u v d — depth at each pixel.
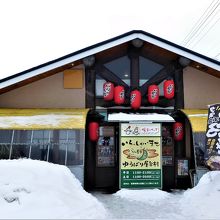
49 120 12.20
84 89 13.82
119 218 8.12
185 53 13.07
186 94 14.04
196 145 12.04
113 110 13.81
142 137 12.45
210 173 10.81
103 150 13.52
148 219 8.03
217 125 10.91
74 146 11.71
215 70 13.36
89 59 13.20
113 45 12.99
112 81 13.95
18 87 13.76
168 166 13.61
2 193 7.79
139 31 13.11
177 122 13.55
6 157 11.46
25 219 6.66
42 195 7.80
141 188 12.13
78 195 8.69
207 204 8.72
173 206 9.59
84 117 12.48
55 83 13.84
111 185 13.29
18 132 11.73
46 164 9.71
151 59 14.28
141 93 13.97
